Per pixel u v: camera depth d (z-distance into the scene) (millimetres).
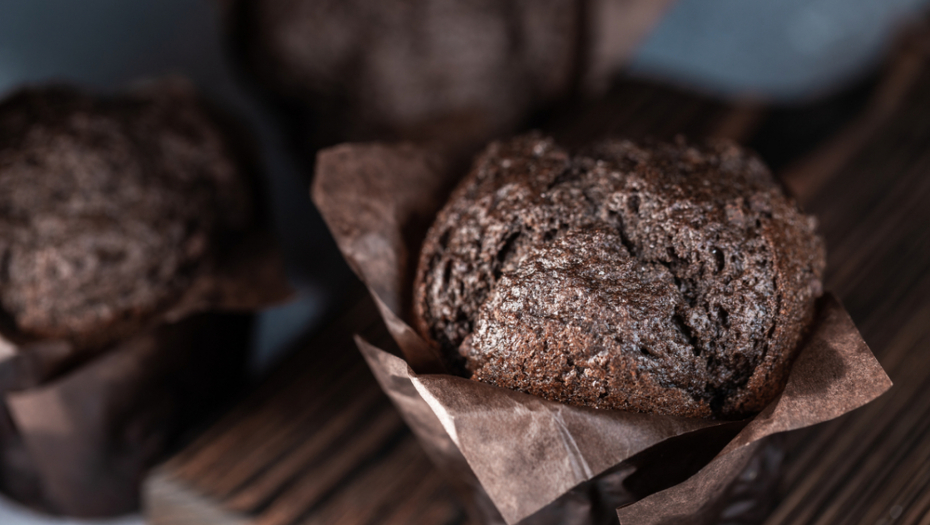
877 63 426
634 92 422
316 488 336
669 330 282
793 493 315
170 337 338
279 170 445
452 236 299
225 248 359
